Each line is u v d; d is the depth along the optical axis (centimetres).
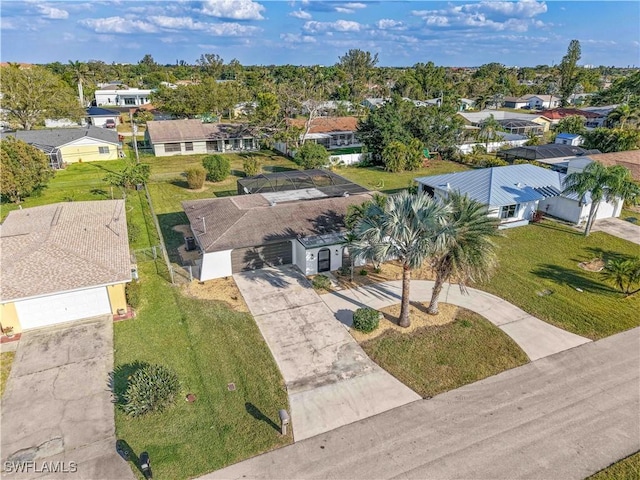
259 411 1681
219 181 4819
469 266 1978
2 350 1981
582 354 2052
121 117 9344
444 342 2112
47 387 1769
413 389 1819
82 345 2028
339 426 1620
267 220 2861
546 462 1478
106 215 2945
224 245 2622
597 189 3177
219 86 8981
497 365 1967
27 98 6581
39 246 2311
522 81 18288
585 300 2511
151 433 1567
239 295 2488
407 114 6019
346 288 2594
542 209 4025
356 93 12888
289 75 14138
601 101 10425
